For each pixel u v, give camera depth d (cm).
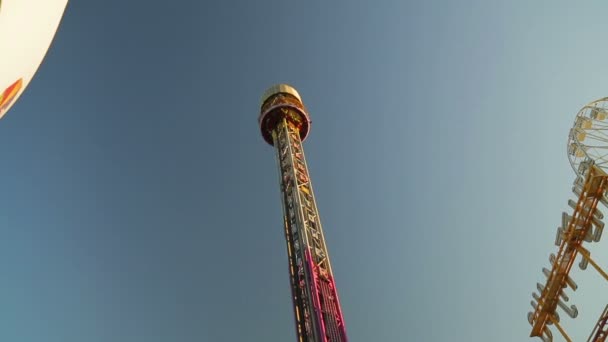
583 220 3772
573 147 4034
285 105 7450
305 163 6594
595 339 3597
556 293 3972
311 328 4444
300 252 5209
